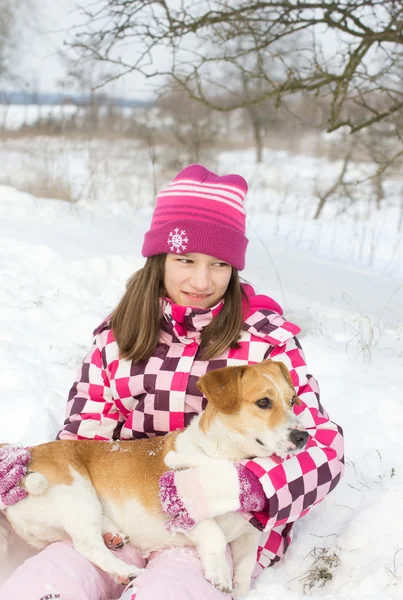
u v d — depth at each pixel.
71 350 5.00
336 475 2.76
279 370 2.88
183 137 17.08
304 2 6.83
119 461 2.96
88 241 7.82
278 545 3.01
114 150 16.98
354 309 6.57
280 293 6.62
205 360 3.07
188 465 2.77
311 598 2.63
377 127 12.66
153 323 3.08
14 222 8.37
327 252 10.12
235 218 3.01
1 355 4.75
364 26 6.64
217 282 3.04
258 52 7.00
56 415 4.05
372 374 4.68
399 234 12.31
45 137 14.38
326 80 6.88
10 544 2.87
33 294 5.96
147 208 11.81
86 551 2.66
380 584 2.76
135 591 2.39
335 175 19.50
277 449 2.68
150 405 3.09
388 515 3.10
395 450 3.75
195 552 2.69
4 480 2.70
